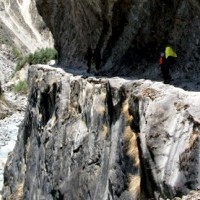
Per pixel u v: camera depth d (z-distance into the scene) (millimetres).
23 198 21406
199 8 14242
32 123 22156
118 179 12297
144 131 11367
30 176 20828
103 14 19859
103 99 14867
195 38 14602
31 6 98812
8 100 51906
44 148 19031
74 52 24562
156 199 10695
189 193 9383
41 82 21047
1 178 29312
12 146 36719
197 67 14328
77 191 15516
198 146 9562
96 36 21125
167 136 10672
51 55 61188
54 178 17406
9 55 87250
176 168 9984
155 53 16953
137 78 16500
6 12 97625
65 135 17141
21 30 94188
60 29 26938
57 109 18438
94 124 15062
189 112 10250
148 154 11031
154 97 11492
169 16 15984
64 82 18484
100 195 13617
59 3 25719
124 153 12172
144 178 11336
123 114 12812
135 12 18000
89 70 20922
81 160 15578
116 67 19000
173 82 14227
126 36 18781
